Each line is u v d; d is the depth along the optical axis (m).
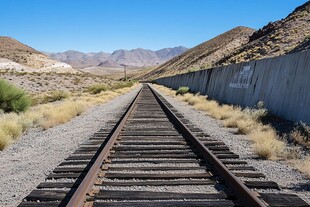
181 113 17.28
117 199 4.77
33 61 156.50
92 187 5.22
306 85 11.67
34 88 51.34
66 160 7.36
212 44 133.50
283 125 11.84
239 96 19.58
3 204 4.88
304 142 9.16
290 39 40.28
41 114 16.16
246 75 19.33
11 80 51.69
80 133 11.48
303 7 58.72
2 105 16.94
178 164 6.95
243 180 5.88
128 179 5.87
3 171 6.92
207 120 14.86
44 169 6.79
